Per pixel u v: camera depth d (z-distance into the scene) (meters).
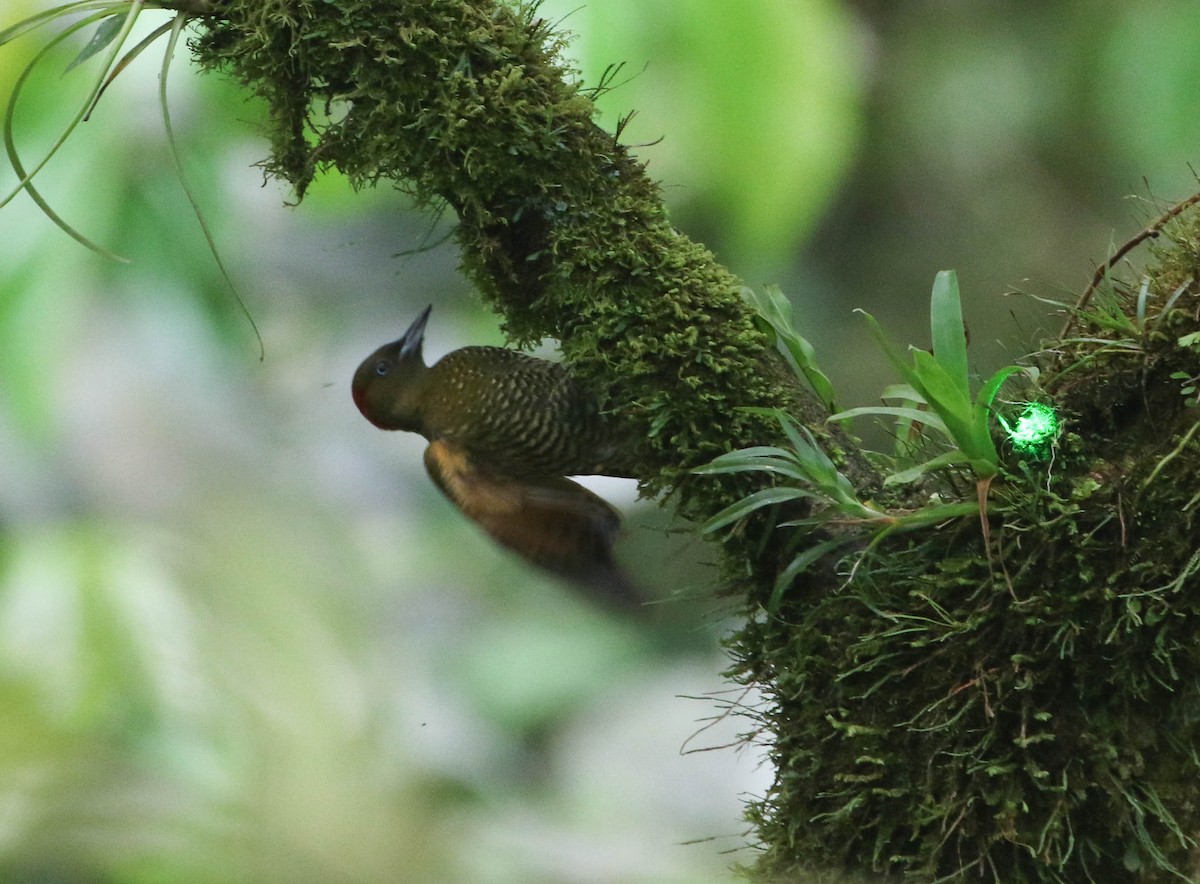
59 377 8.51
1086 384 8.23
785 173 8.60
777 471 8.23
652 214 8.29
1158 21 8.91
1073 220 10.00
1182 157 8.91
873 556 8.24
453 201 8.30
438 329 8.95
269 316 8.90
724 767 8.73
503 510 8.38
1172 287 8.23
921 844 8.23
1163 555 8.21
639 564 8.61
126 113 8.50
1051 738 8.21
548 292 8.30
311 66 8.28
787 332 8.28
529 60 8.28
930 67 10.16
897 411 8.23
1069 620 8.22
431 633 8.80
